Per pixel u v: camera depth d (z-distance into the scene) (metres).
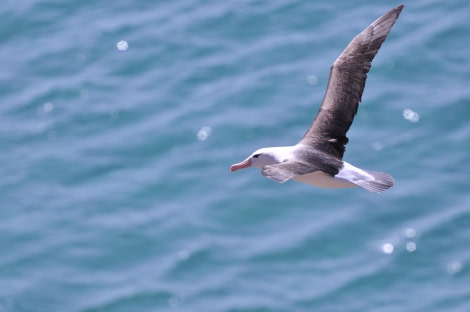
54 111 33.59
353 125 31.53
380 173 14.16
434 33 35.22
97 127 32.72
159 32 36.84
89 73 35.28
